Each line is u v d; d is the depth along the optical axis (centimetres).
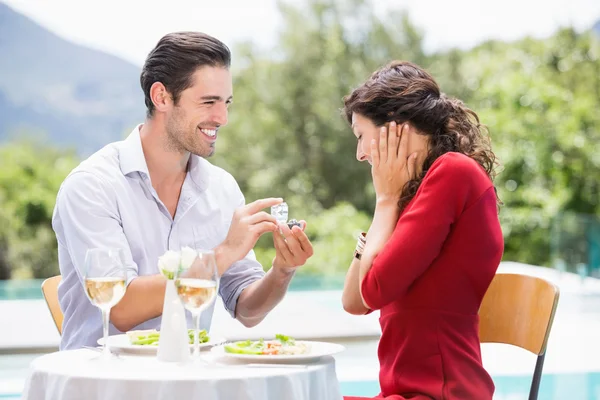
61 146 2738
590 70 2448
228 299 416
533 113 2312
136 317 353
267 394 272
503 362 764
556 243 1318
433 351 332
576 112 2312
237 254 350
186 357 298
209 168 430
